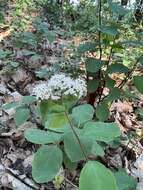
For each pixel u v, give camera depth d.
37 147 0.35
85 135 0.19
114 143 0.34
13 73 0.48
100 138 0.19
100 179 0.16
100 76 0.37
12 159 0.33
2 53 0.50
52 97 0.22
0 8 0.76
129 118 0.45
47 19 0.81
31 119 0.37
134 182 0.24
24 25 0.68
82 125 0.22
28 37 0.58
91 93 0.38
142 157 0.37
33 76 0.50
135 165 0.36
